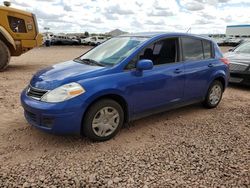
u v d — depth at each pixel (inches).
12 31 455.5
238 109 239.1
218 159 143.3
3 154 144.6
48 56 783.7
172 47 196.7
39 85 157.5
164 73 186.1
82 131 158.7
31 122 158.2
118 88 161.9
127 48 181.9
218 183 121.5
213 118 212.2
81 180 122.3
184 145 160.4
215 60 229.9
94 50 206.7
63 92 148.0
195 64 210.2
